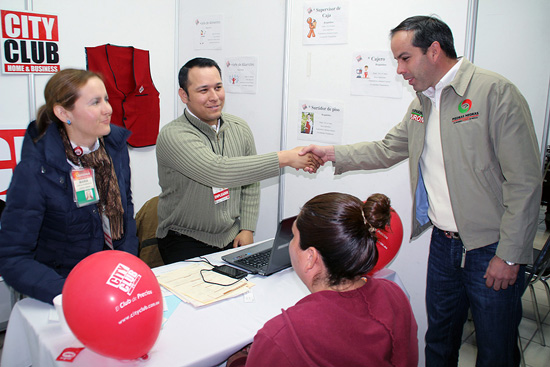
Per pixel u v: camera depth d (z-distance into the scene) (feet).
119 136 5.68
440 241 5.86
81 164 5.09
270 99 9.27
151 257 7.53
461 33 6.82
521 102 4.70
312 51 8.40
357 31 7.80
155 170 10.87
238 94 9.77
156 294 3.59
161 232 7.19
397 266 8.05
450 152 5.14
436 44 4.91
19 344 4.38
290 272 5.56
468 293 5.43
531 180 4.59
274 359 2.71
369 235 3.00
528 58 6.40
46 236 5.03
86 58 9.13
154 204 7.79
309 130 8.71
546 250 6.70
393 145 6.56
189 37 10.43
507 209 4.73
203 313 4.39
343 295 2.95
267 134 9.45
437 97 5.36
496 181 4.96
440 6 6.93
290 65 8.75
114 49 9.45
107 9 9.37
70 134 4.97
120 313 3.29
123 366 3.50
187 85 6.41
